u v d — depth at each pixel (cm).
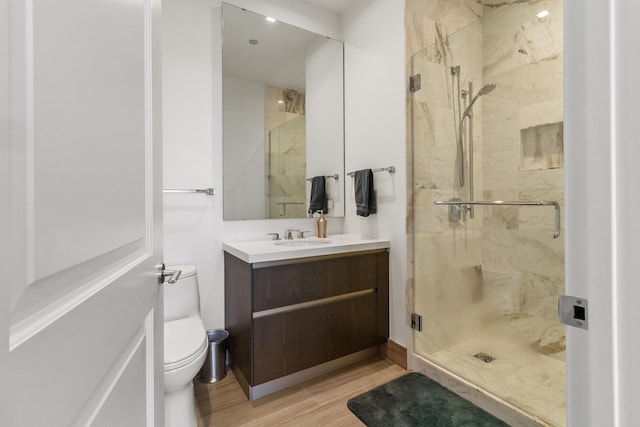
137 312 66
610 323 43
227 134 212
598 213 44
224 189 211
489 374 178
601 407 44
